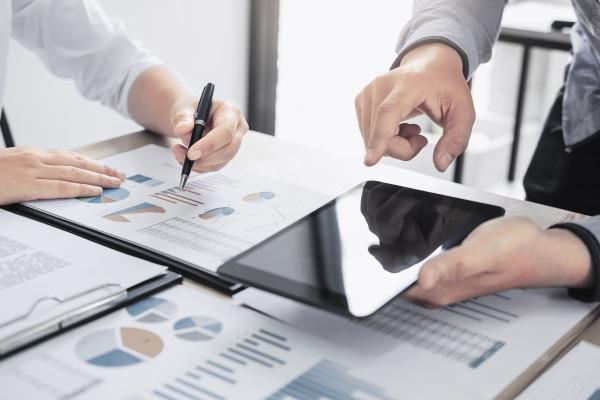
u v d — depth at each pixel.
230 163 0.87
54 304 0.54
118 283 0.57
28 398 0.44
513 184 2.57
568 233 0.58
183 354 0.49
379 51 2.31
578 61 1.03
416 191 0.71
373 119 0.78
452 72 0.79
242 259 0.54
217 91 2.24
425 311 0.56
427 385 0.46
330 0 2.33
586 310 0.57
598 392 0.46
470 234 0.57
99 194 0.77
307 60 2.42
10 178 0.75
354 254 0.56
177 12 2.00
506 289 0.56
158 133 0.99
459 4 0.88
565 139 1.06
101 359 0.48
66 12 1.05
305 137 2.50
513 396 0.46
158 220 0.70
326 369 0.48
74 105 1.78
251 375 0.47
